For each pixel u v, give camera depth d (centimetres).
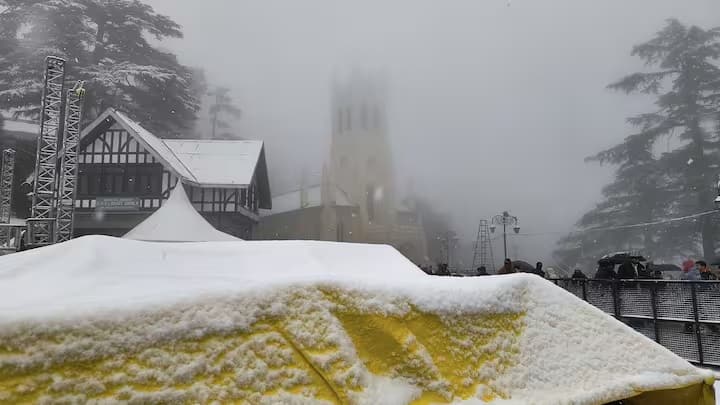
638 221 5219
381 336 168
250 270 237
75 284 179
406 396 161
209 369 137
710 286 798
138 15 5356
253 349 145
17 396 115
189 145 4278
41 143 2122
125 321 134
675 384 215
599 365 209
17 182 4072
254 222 4050
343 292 170
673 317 845
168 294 146
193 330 140
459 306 191
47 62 2147
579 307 233
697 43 5397
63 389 120
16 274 187
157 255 234
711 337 784
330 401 147
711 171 4862
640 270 1205
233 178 3772
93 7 5122
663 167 5228
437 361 173
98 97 4906
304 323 156
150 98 5234
